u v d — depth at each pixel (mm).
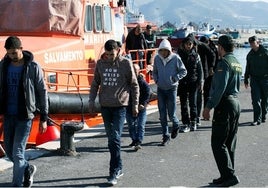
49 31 10086
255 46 10273
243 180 6422
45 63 9469
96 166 7070
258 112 10375
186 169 6961
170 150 8117
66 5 10289
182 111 9688
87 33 10930
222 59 5820
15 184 5867
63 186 6145
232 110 5863
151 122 10711
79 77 10273
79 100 9555
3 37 9227
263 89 10445
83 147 8250
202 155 7773
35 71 5754
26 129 5797
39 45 9539
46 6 10094
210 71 10609
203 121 10812
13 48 5574
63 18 10250
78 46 10484
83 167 7004
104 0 11773
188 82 9531
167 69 8453
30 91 5727
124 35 13555
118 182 6328
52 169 6867
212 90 5863
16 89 5711
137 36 13320
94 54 11141
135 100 6453
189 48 9531
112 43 6234
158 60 8531
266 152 7992
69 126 7586
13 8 10258
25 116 5723
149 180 6426
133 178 6508
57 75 9359
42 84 5816
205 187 6090
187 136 9242
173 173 6754
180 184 6246
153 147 8352
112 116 6371
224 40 5910
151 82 13086
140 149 8172
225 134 5910
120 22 13125
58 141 8578
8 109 5762
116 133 6316
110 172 6270
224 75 5723
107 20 11945
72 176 6566
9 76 5711
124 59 6332
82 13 10703
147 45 14797
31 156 7500
